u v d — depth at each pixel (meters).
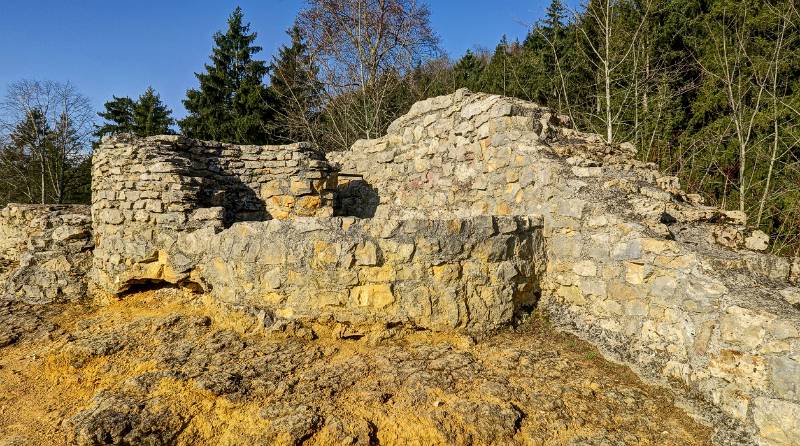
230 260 5.66
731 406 3.61
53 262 7.23
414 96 20.19
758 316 3.55
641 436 3.58
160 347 5.16
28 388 4.73
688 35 15.22
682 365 4.12
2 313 6.44
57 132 22.70
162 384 4.26
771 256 4.34
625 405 3.94
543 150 6.20
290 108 22.52
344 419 3.73
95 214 7.12
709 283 4.00
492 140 6.90
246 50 26.48
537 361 4.66
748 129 11.84
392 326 5.14
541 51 17.28
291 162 8.69
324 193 8.82
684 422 3.72
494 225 5.27
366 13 17.89
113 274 6.67
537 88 16.73
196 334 5.43
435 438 3.54
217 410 3.94
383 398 4.02
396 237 5.05
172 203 6.61
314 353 4.89
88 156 23.75
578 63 15.50
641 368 4.45
